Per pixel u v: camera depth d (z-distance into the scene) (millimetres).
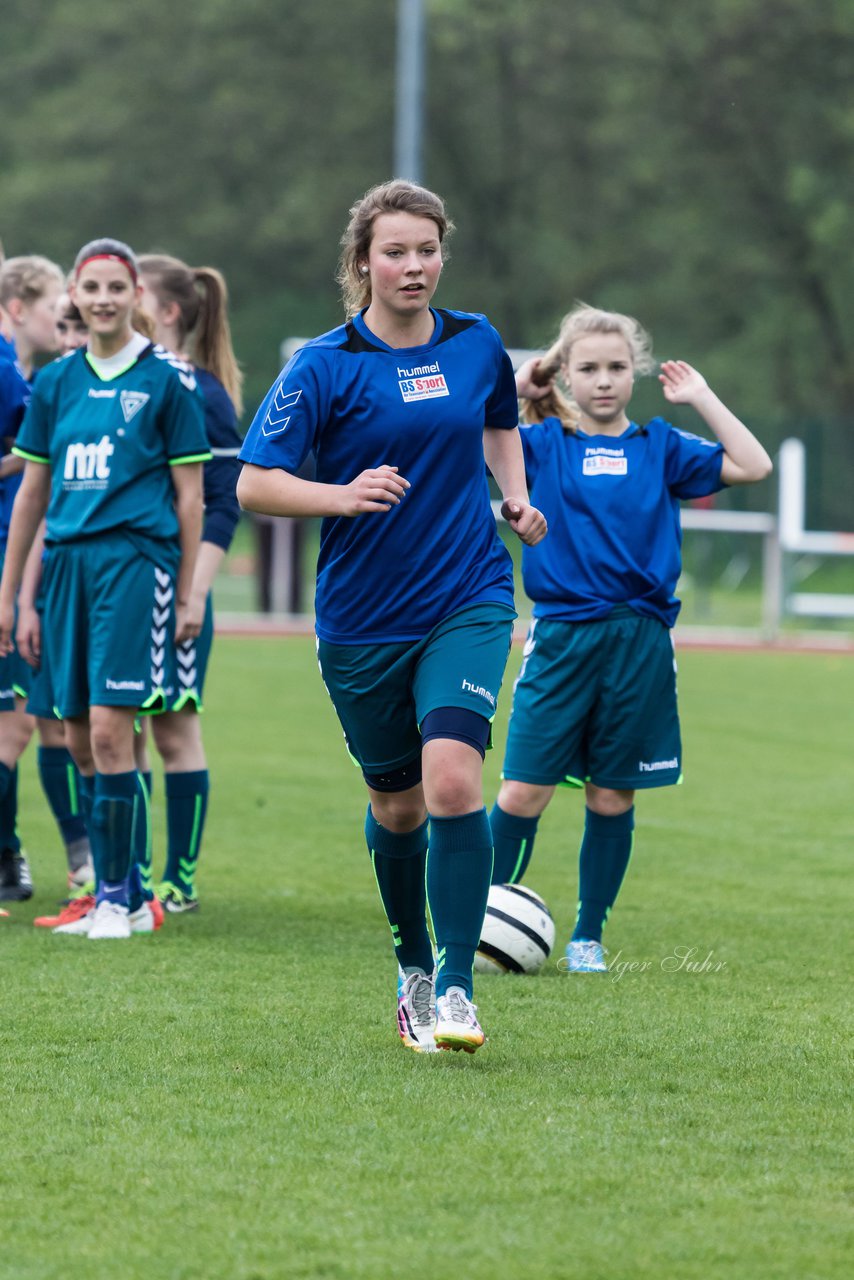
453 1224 8836
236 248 126812
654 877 20984
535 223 126062
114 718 16719
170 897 18297
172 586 16938
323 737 33969
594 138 120312
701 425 88625
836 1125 10594
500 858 16219
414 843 12555
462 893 11719
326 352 11820
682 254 118125
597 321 16281
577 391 16297
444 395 11875
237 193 129875
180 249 127375
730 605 81312
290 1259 8383
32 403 17125
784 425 85125
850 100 111250
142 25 129375
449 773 11602
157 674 16844
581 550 15914
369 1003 13805
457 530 11961
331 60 124938
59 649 17000
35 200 124938
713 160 114375
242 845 22812
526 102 121375
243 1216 8938
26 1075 11492
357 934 17031
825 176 111312
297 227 121062
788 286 116312
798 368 118125
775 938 17219
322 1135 10227
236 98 124125
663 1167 9734
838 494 84688
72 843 19906
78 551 16734
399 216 11758
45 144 128875
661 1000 14180
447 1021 11539
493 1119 10578
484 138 123250
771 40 110438
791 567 71375
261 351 133625
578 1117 10648
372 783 12445
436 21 116125
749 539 85312
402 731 12258
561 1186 9398
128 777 16938
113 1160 9773
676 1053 12305
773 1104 11031
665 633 16031
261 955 15805
